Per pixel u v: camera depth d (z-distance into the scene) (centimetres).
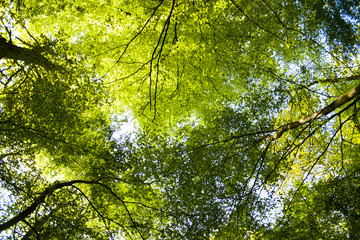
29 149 642
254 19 843
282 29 893
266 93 802
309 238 702
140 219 814
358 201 699
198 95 1153
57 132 672
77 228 662
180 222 741
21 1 693
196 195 761
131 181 778
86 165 825
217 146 811
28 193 617
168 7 740
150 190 800
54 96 609
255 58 874
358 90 569
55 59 624
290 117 824
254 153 799
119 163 756
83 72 669
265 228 711
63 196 682
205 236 714
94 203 773
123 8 854
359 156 819
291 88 735
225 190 766
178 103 1114
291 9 858
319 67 856
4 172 597
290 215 724
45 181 693
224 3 727
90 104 727
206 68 951
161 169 792
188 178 782
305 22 893
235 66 910
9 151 625
